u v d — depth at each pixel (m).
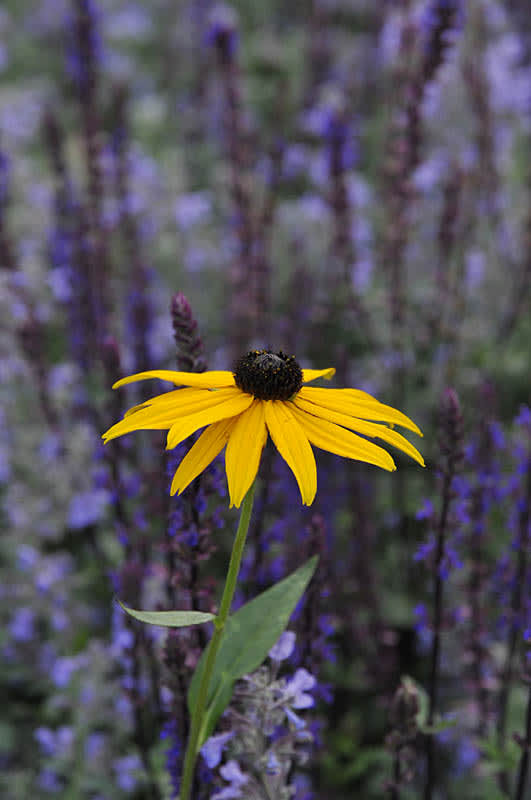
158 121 7.83
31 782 3.51
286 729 2.44
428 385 4.62
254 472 1.61
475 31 4.86
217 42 4.16
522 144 6.21
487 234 5.17
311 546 2.26
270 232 4.93
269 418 1.70
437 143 5.47
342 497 3.74
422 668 3.80
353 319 4.88
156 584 3.45
